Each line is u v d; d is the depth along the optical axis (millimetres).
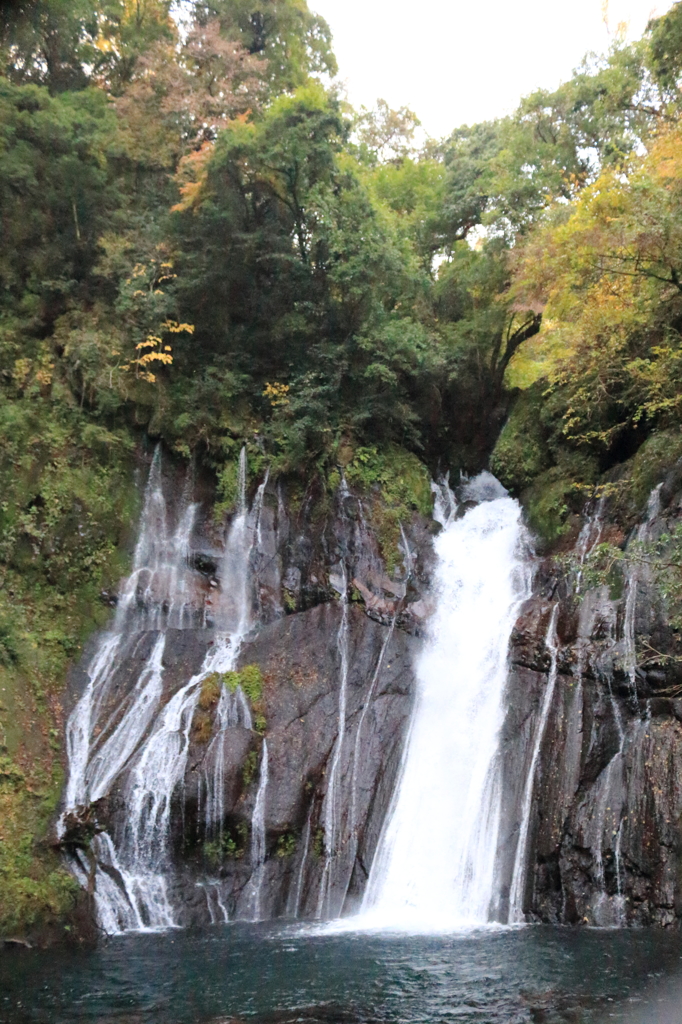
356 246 19844
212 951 10766
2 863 11992
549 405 19312
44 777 13523
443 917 12789
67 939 11469
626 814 12148
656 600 13242
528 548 17750
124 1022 8125
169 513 18438
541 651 14281
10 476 16594
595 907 11867
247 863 13227
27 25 20734
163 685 15305
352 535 18156
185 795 13219
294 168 19906
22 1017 8320
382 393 20781
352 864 13656
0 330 18656
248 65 23891
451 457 22281
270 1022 8062
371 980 9297
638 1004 8305
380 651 16000
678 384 15922
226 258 20656
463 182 26656
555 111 24344
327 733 14711
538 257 17469
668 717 12453
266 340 20984
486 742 14172
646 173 16250
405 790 14336
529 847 12633
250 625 17281
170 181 22016
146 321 19766
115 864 12664
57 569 16422
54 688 14977
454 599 17078
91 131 21266
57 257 20344
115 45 24344
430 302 23781
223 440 19156
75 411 18219
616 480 16859
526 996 8633
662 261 15234
